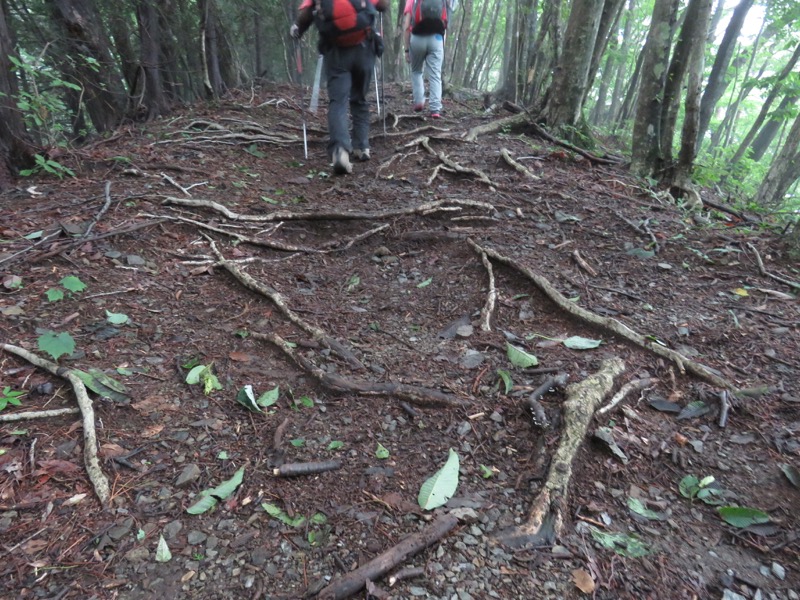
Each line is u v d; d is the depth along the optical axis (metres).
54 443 1.78
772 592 1.46
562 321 2.81
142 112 6.39
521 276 3.16
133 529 1.53
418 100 7.02
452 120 7.25
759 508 1.73
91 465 1.70
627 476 1.83
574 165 5.57
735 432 2.06
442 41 6.71
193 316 2.68
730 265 3.45
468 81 16.30
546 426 1.98
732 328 2.73
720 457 1.94
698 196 4.88
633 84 12.09
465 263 3.40
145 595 1.36
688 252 3.61
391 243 3.73
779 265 3.45
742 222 4.54
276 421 2.03
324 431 2.00
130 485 1.68
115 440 1.83
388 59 13.09
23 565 1.39
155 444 1.85
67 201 3.57
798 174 9.23
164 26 7.12
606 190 4.82
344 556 1.50
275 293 2.89
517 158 5.41
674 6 5.05
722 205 5.14
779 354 2.51
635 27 17.42
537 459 1.86
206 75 7.32
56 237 3.05
